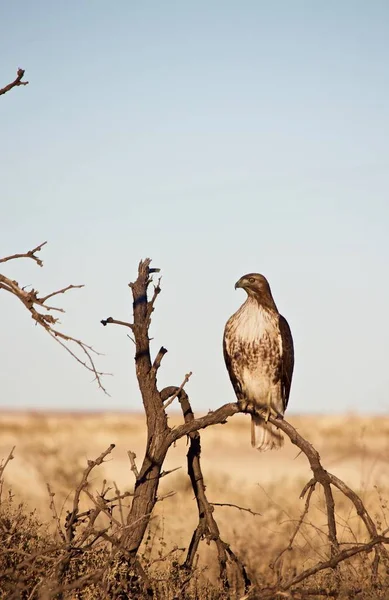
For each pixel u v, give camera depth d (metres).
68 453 30.05
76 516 9.95
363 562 10.48
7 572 8.66
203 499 11.45
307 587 10.40
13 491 20.55
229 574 12.61
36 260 8.82
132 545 10.79
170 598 10.06
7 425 70.81
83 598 9.46
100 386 8.43
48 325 8.55
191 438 11.64
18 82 9.13
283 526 17.36
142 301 11.38
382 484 21.97
